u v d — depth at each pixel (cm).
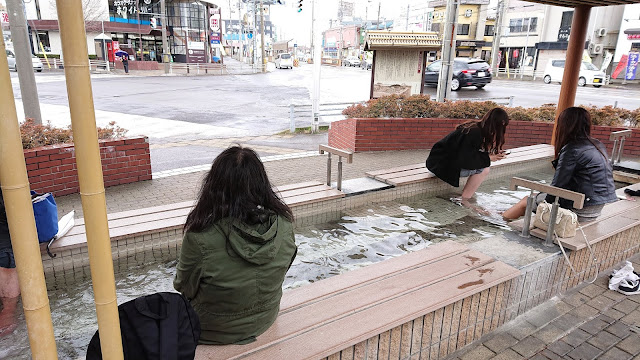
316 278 368
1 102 105
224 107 1702
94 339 158
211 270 196
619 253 400
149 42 4675
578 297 343
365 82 3120
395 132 845
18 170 111
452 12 970
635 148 822
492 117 502
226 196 199
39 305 123
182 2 4566
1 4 2548
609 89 2527
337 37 8419
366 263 396
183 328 170
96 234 123
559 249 341
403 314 244
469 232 467
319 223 494
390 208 540
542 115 905
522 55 4069
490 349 279
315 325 232
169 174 667
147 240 398
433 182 595
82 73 111
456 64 2239
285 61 5481
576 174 380
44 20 3700
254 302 208
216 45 5084
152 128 1202
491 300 291
